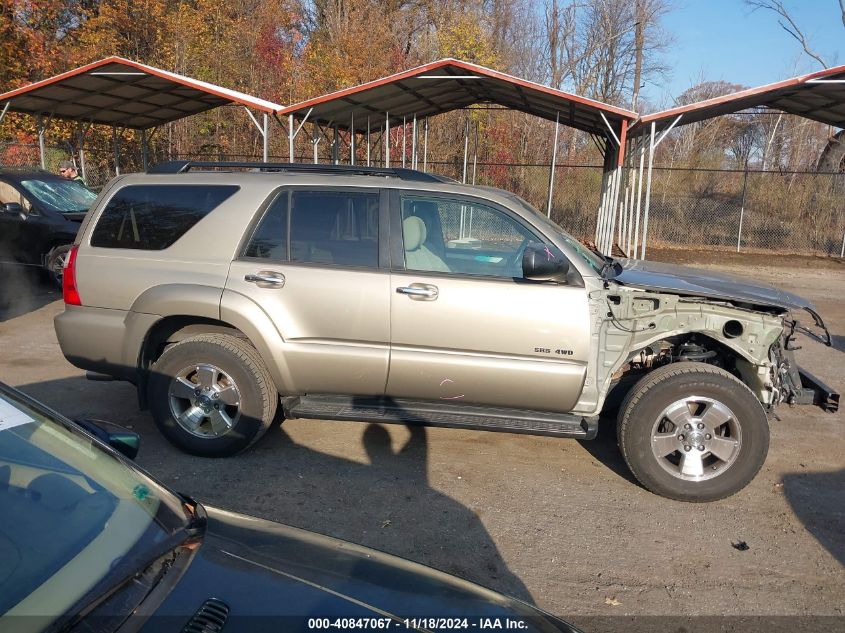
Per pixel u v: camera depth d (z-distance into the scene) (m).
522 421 4.33
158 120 16.84
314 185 4.47
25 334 7.87
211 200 4.55
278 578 2.02
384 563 2.26
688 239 18.61
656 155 24.52
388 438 5.09
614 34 32.34
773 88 11.34
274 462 4.62
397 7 30.64
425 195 4.43
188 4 25.19
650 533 3.87
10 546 1.87
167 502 2.28
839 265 15.94
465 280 4.25
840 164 21.52
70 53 21.28
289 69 25.05
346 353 4.32
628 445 4.23
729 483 4.19
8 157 20.66
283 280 4.34
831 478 4.69
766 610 3.20
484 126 23.92
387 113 15.29
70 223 10.25
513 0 32.47
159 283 4.48
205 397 4.48
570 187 21.52
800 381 4.57
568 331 4.18
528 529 3.86
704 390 4.13
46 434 2.25
